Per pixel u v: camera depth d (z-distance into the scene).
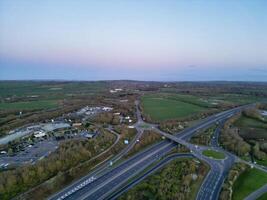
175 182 148.00
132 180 153.88
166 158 191.12
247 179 156.88
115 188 143.62
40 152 192.88
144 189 142.38
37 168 156.88
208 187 144.38
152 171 167.00
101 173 164.25
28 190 140.00
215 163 180.25
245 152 199.00
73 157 179.50
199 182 150.75
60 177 152.00
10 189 138.38
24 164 167.12
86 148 196.75
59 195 136.12
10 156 184.75
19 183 144.38
